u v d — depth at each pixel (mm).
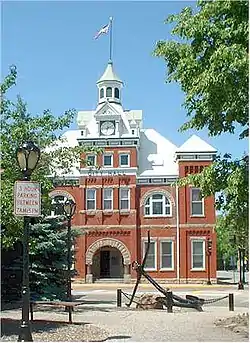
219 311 22688
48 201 23312
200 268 47812
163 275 47969
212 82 13195
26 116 26094
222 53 12938
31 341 12750
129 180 49000
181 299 23000
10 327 15852
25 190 12531
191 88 14438
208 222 48125
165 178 49094
